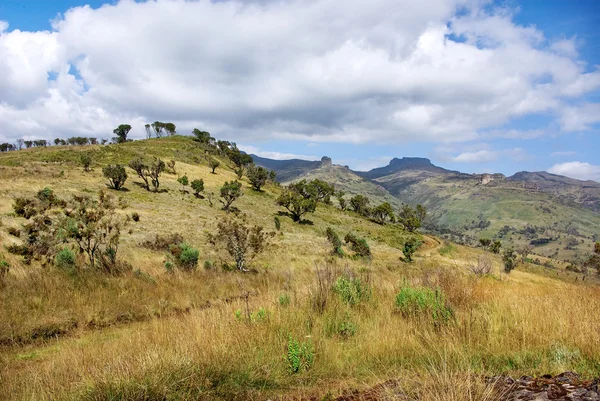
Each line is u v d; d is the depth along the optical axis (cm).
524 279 3947
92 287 966
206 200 6456
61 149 9112
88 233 1278
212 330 478
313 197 10075
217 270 1688
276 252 3275
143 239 2844
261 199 8125
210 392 328
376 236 7350
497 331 461
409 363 392
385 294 736
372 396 301
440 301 588
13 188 3788
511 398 261
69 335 698
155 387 323
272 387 350
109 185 5553
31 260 1244
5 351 596
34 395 358
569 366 346
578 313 511
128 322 809
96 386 335
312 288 688
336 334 516
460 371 330
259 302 675
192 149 12412
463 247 9038
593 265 2225
